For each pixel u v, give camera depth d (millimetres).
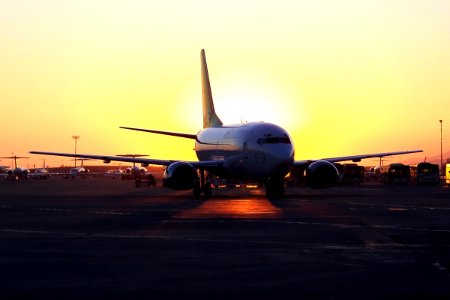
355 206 48844
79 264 22031
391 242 27203
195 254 24141
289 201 55688
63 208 49469
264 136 61031
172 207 49125
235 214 41812
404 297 16781
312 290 17625
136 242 27703
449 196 63750
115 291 17672
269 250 25078
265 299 16641
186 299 16703
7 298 16906
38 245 26922
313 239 28375
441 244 26594
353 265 21516
